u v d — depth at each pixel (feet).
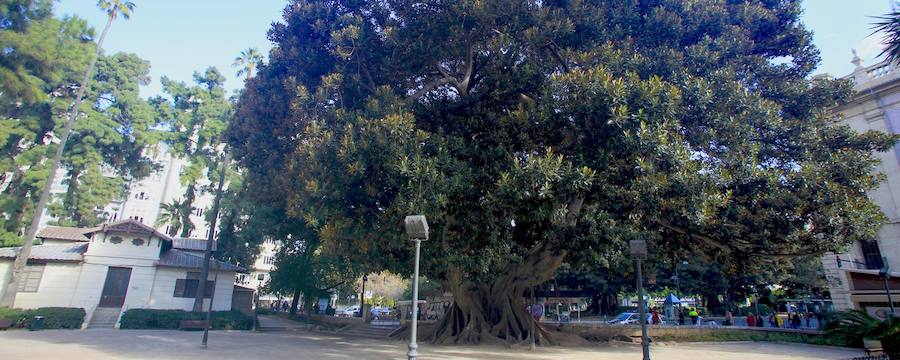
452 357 44.27
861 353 54.80
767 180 38.96
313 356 42.98
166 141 136.87
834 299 87.04
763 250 44.93
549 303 128.57
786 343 69.56
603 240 40.29
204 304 94.99
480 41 45.01
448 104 45.91
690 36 47.37
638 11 47.80
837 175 43.34
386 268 47.98
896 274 75.66
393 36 42.88
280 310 157.79
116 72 123.13
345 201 38.34
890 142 47.06
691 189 34.22
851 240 41.98
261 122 52.01
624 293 150.51
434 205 33.50
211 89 144.25
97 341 53.93
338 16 46.47
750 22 50.06
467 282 58.90
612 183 36.73
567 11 43.80
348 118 38.60
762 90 48.75
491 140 40.75
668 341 68.39
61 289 85.15
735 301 145.79
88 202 114.52
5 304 74.33
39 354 41.04
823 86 48.65
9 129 98.07
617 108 33.94
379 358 41.78
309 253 104.99
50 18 62.03
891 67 86.38
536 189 33.30
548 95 37.35
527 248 45.60
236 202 116.26
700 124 41.01
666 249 51.16
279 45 51.47
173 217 138.00
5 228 98.94
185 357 40.63
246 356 42.32
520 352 50.08
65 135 87.25
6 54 54.13
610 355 48.70
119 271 89.71
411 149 34.58
